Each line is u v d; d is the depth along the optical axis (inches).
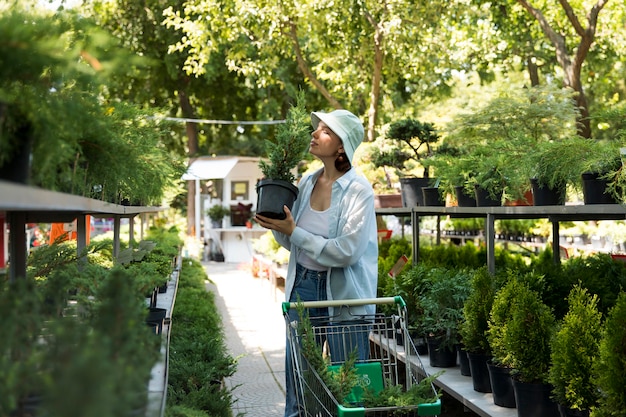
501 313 144.8
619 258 203.5
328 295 151.5
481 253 258.1
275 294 427.2
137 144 108.3
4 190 49.4
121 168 96.0
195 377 151.2
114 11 689.6
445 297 181.0
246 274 607.5
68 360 49.0
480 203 200.7
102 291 80.3
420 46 451.5
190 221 782.5
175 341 179.5
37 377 58.2
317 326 148.6
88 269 97.1
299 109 149.4
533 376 134.6
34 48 63.8
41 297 73.6
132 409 61.0
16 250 106.9
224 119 808.3
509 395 146.7
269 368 250.8
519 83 705.0
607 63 585.3
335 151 155.8
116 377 46.6
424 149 366.6
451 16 446.3
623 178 147.2
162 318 135.2
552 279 176.9
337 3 426.0
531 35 499.2
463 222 422.6
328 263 147.7
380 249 311.0
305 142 148.3
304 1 431.2
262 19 449.4
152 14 684.1
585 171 155.8
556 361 122.1
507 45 476.7
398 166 295.3
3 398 56.3
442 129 309.4
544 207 157.9
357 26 460.4
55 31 74.0
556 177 170.2
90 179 96.8
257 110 810.2
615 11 482.0
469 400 153.7
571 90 327.6
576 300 123.3
